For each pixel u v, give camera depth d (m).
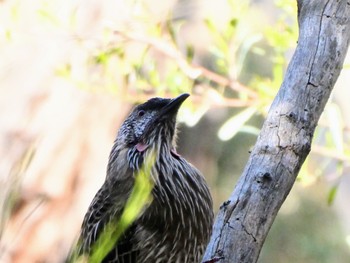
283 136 6.90
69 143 13.33
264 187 6.82
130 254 8.75
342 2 7.11
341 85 13.29
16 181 5.20
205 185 9.10
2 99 13.28
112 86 11.19
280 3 10.77
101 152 13.48
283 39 10.65
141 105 9.42
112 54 11.21
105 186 9.16
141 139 9.21
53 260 13.02
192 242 8.89
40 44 12.93
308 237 20.42
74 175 13.34
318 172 10.78
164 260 8.81
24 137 13.21
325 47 7.02
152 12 11.83
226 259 6.72
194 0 14.59
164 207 8.73
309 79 6.97
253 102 11.00
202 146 16.77
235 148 17.47
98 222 8.94
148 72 12.01
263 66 16.38
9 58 13.14
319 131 10.78
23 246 12.83
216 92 11.08
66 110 13.41
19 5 12.23
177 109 9.34
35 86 13.27
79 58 12.36
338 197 19.38
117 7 12.66
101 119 13.47
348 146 11.05
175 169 8.91
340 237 20.44
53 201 13.13
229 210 6.83
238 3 11.15
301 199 20.61
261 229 6.79
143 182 5.78
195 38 14.61
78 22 12.62
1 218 5.13
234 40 11.09
